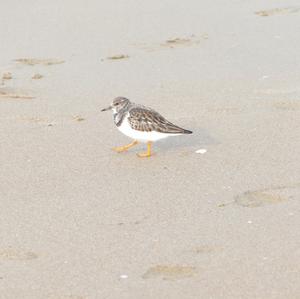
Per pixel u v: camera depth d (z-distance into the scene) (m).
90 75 17.66
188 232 11.11
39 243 10.97
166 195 12.25
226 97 16.19
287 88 16.53
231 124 14.92
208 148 13.98
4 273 10.26
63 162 13.56
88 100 16.27
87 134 14.72
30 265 10.43
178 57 18.66
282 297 9.54
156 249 10.70
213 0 23.05
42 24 20.97
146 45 19.50
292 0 22.95
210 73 17.58
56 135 14.65
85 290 9.83
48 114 15.62
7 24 20.94
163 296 9.64
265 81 16.97
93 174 13.09
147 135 13.54
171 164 13.41
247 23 20.94
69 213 11.77
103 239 11.00
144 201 12.08
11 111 15.75
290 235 10.95
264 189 12.33
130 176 12.98
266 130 14.59
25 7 22.42
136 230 11.21
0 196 12.38
